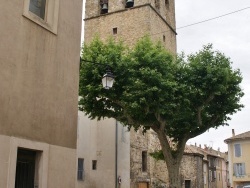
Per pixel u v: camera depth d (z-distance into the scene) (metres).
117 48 20.81
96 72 19.30
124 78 19.72
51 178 8.49
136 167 29.36
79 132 23.78
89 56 19.83
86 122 24.56
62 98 9.12
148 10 36.59
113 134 26.20
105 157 25.41
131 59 20.09
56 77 9.01
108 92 19.67
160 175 32.75
